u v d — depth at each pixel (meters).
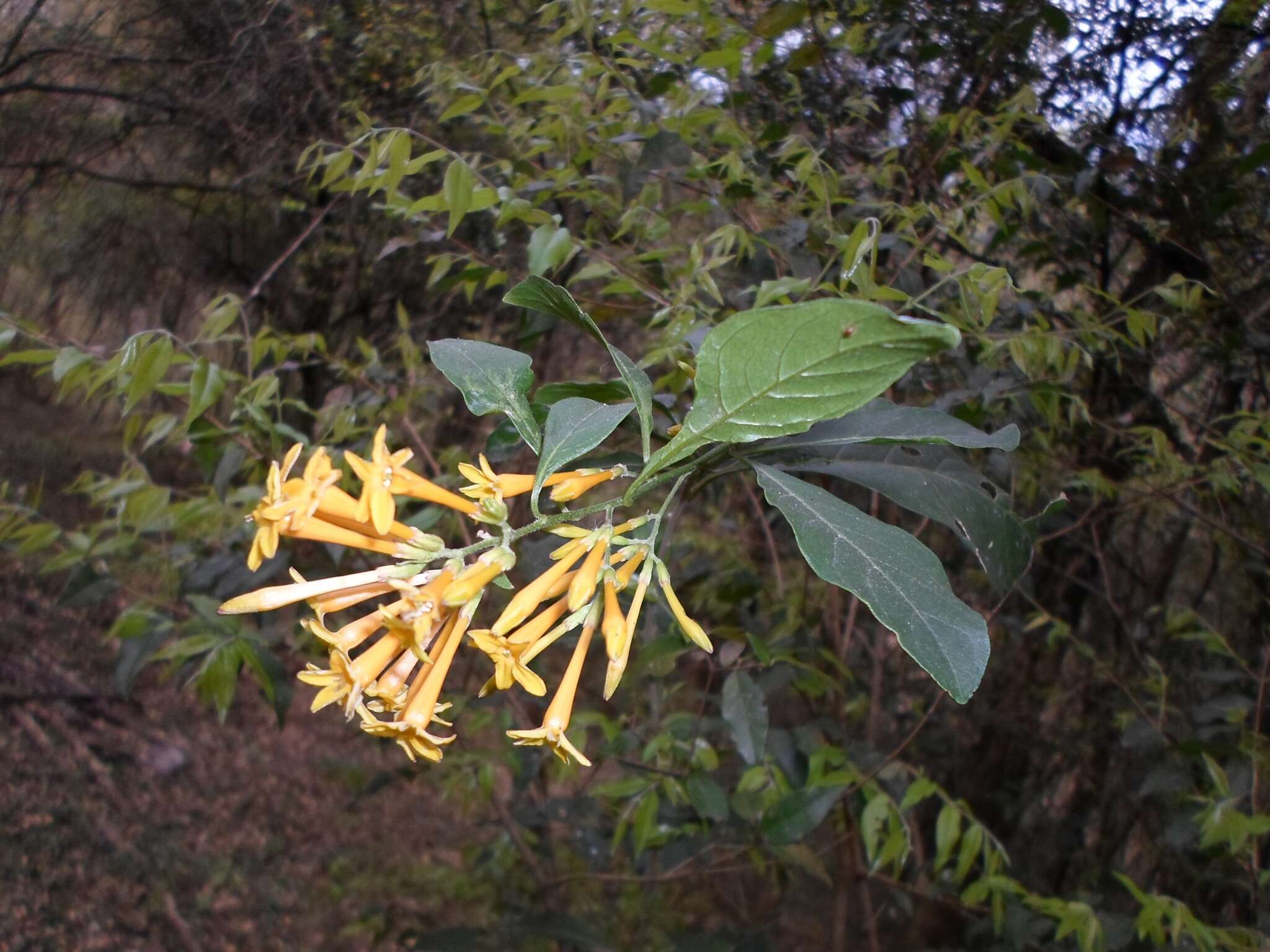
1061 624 3.26
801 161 2.59
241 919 4.87
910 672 4.22
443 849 5.87
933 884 3.49
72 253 5.52
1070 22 2.88
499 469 3.40
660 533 1.84
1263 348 2.92
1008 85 3.01
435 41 3.73
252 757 6.18
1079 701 3.95
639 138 2.57
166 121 4.60
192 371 2.10
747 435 1.04
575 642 2.15
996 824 4.30
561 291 1.23
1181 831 2.80
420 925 5.01
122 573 3.76
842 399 0.96
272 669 2.50
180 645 2.41
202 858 5.16
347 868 5.43
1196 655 3.60
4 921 4.23
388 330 5.60
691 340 1.87
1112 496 3.03
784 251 2.52
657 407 1.70
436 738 1.19
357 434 3.20
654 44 2.68
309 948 4.82
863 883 3.49
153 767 5.65
